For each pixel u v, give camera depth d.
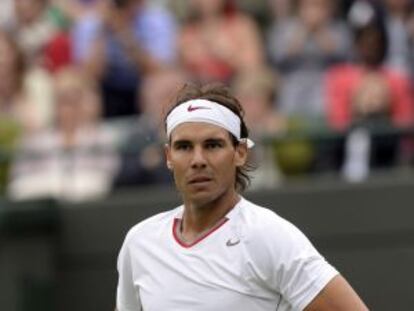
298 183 26.08
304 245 12.12
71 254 26.42
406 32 29.11
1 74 29.00
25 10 30.67
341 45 29.06
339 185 25.89
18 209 25.86
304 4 29.52
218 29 30.05
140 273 12.81
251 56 29.77
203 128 12.38
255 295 12.13
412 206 25.78
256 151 26.33
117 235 26.34
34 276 26.06
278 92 28.70
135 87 29.00
